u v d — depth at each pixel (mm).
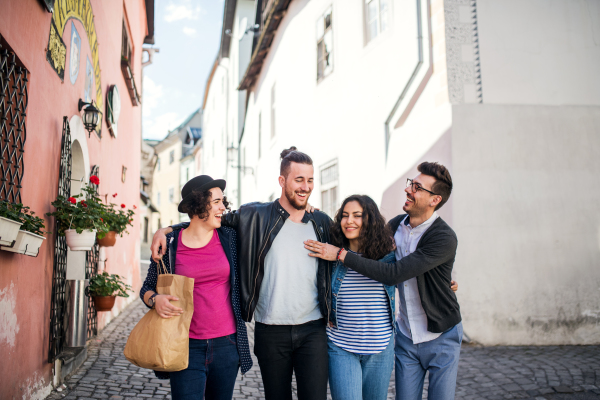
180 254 2668
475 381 4805
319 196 10320
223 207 2705
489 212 6301
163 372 2689
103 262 7016
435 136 6602
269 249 2768
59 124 4273
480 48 6582
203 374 2561
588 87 6754
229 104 22641
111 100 7070
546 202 6422
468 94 6484
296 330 2727
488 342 6160
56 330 4160
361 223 2750
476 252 6223
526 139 6496
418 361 2836
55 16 4074
